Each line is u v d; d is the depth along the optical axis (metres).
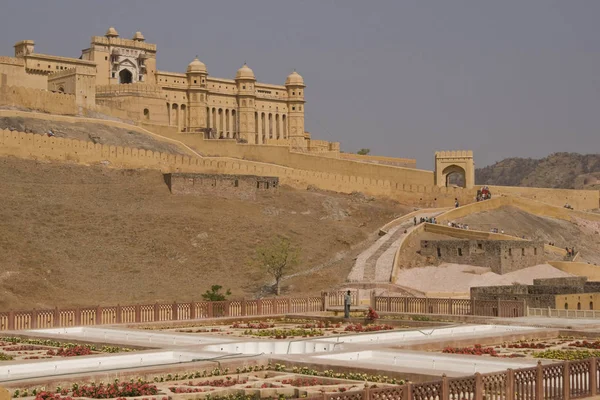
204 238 99.81
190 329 51.44
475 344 42.53
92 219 98.38
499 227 117.75
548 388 29.66
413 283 90.75
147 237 97.25
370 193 132.25
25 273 82.56
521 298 63.75
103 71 155.38
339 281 91.62
